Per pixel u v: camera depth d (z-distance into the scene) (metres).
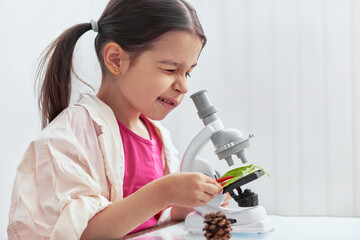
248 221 0.90
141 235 0.93
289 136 1.70
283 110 1.71
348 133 1.67
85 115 0.98
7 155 1.52
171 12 0.98
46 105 1.07
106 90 1.06
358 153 1.67
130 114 1.09
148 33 0.98
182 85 1.00
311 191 1.69
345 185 1.67
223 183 0.92
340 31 1.68
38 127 1.53
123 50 1.01
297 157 1.69
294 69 1.70
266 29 1.72
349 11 1.68
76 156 0.92
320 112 1.69
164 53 0.97
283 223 0.96
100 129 0.98
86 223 0.85
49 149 0.91
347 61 1.68
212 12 1.76
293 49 1.70
